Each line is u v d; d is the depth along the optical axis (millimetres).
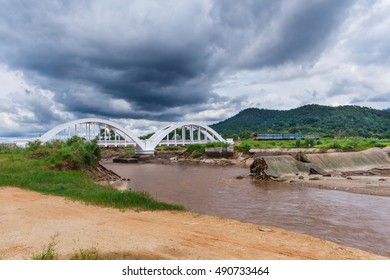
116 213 12969
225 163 68688
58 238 9047
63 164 30203
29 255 7488
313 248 9023
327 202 21328
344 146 73062
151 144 107188
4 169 26219
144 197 15828
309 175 37875
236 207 19828
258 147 84688
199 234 10047
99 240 8930
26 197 16203
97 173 34625
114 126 101938
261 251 8500
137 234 9742
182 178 39406
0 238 8977
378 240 12688
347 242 12414
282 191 26844
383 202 21094
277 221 15992
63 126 88875
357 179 32969
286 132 164625
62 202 14961
